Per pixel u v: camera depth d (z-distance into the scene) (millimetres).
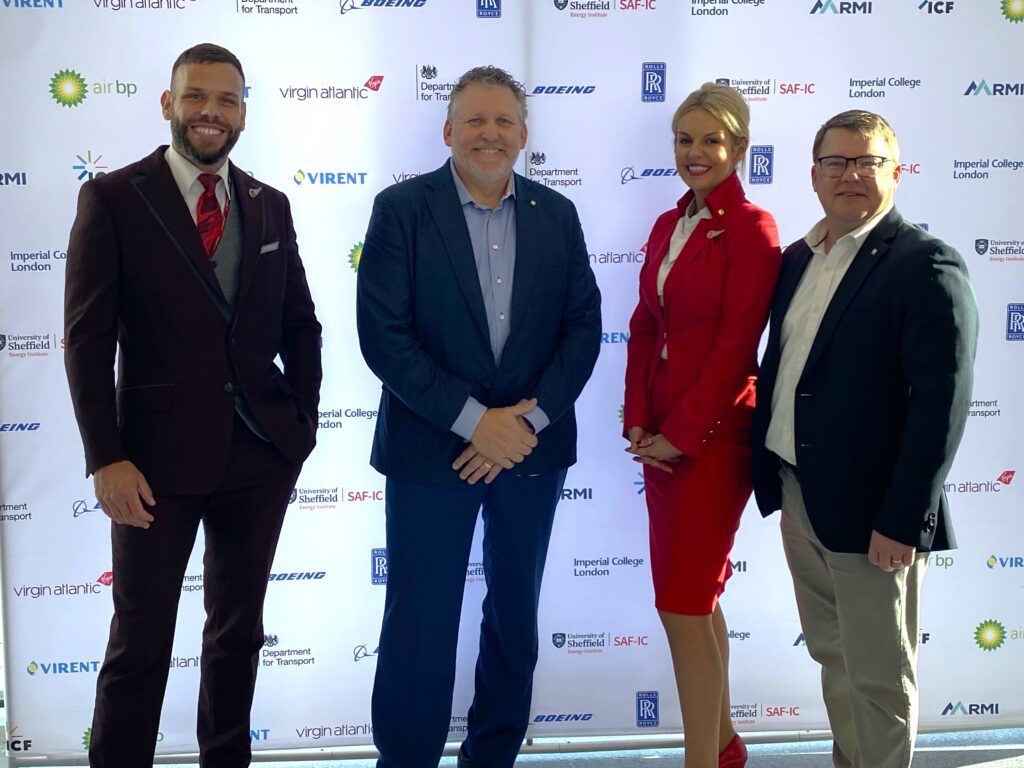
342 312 2572
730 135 2166
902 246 1905
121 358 2082
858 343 1920
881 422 1932
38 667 2564
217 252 2053
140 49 2434
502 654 2377
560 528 2680
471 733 2504
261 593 2203
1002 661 2762
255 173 2504
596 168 2574
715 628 2408
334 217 2539
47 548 2541
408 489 2225
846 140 1933
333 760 2645
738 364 2113
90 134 2441
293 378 2242
